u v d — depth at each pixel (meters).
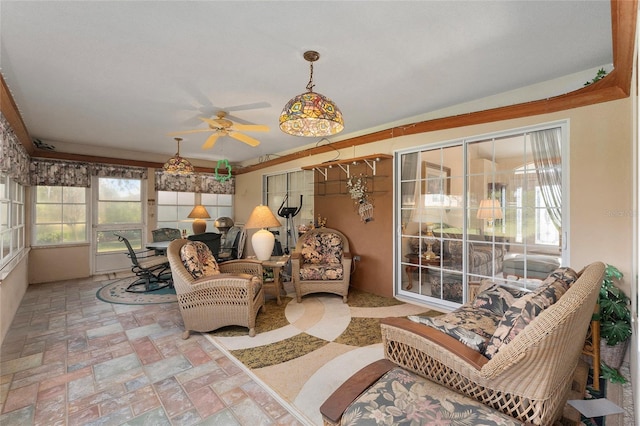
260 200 6.38
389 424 1.07
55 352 2.53
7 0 1.64
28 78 2.62
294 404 1.85
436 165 3.61
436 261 3.63
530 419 1.16
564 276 1.64
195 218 5.58
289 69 2.49
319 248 4.46
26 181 4.32
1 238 3.04
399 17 1.83
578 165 2.57
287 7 1.73
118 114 3.58
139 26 1.90
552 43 2.14
